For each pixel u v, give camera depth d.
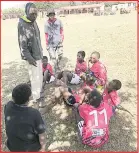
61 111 5.74
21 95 3.22
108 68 8.31
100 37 12.92
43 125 3.33
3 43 14.69
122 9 37.56
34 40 5.52
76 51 10.73
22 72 8.66
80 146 4.64
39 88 5.93
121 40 11.80
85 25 18.66
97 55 6.09
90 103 4.47
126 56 9.45
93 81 5.95
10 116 3.27
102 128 4.41
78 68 7.09
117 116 5.54
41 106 5.95
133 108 5.86
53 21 7.65
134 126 5.22
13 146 3.38
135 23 15.81
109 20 21.55
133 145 4.68
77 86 6.94
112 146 4.64
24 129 3.25
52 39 7.77
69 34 14.91
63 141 4.80
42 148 3.48
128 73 7.84
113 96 5.21
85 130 4.45
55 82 7.16
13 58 10.58
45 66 7.03
